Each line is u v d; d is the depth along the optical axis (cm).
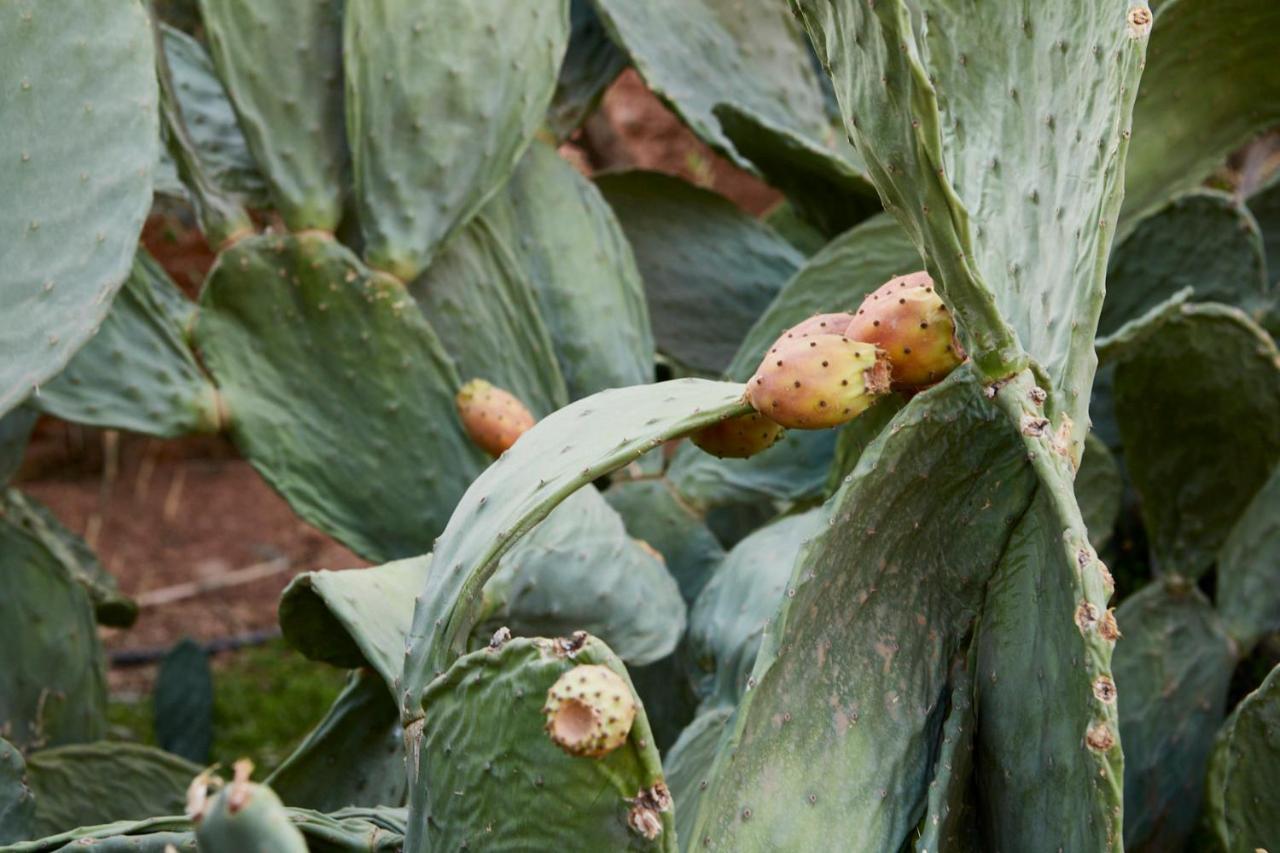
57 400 224
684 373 281
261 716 352
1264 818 183
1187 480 231
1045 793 159
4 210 190
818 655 162
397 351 228
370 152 227
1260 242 244
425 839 159
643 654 204
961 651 166
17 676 237
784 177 254
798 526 215
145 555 457
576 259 244
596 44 270
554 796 149
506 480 165
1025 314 163
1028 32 165
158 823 178
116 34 195
